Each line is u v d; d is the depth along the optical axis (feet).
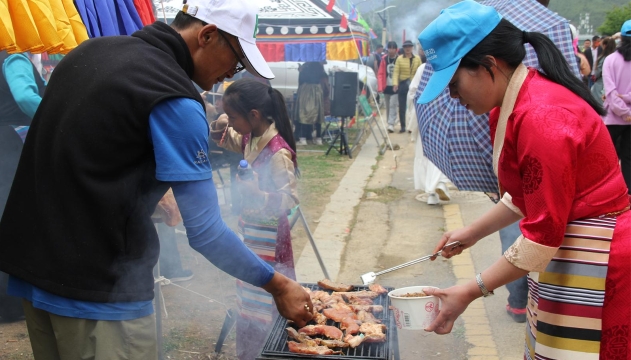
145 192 5.91
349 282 14.96
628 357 5.93
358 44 31.32
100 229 5.63
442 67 6.20
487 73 6.12
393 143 39.22
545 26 10.42
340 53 30.30
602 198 5.88
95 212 5.57
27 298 6.07
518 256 5.95
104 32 10.16
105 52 5.75
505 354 11.35
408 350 11.64
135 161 5.70
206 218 5.77
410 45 42.24
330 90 36.70
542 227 5.69
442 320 6.68
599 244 5.90
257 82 9.58
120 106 5.47
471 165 11.00
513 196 6.59
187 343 11.46
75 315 5.72
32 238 5.76
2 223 6.01
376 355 6.44
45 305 5.78
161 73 5.65
